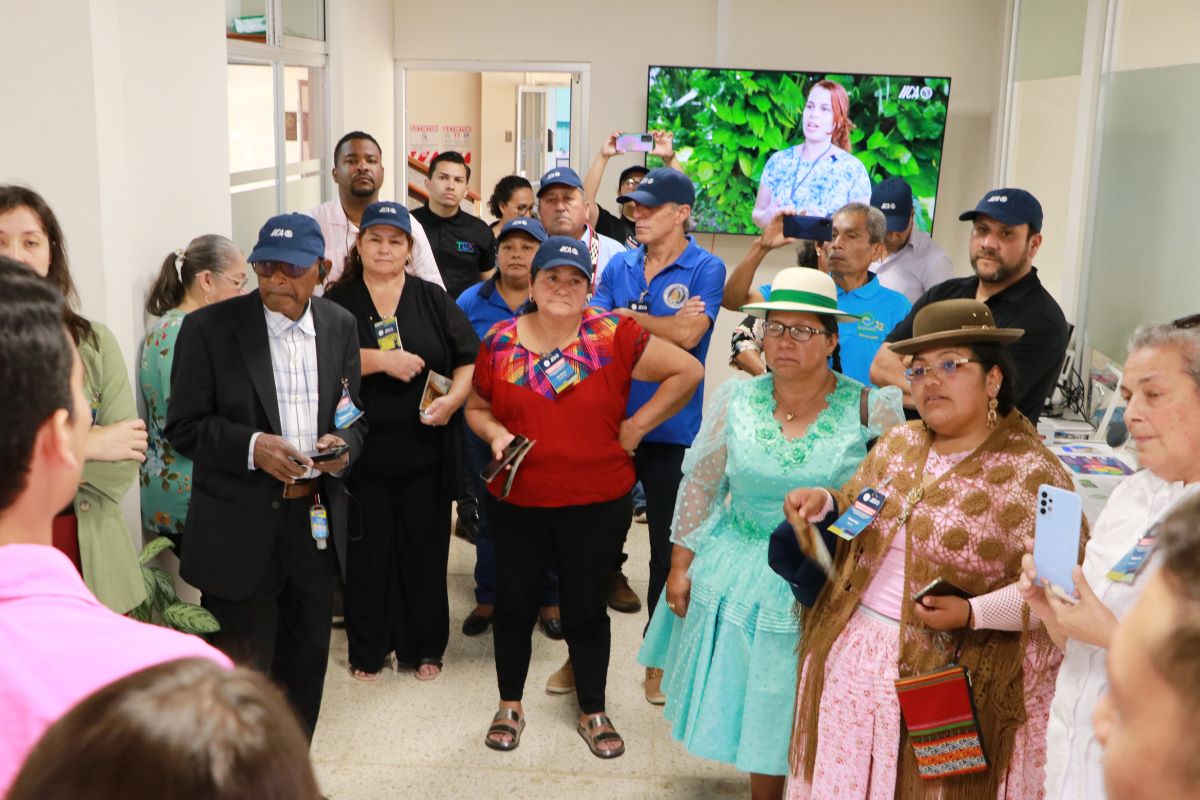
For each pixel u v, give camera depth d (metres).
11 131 3.24
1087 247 5.36
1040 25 6.19
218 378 3.01
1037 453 2.32
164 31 3.76
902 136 7.08
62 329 1.07
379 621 4.00
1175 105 4.32
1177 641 0.68
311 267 3.03
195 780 0.64
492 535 3.48
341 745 3.56
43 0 3.19
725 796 3.33
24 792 0.65
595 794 3.32
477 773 3.42
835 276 4.25
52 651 1.01
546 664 4.16
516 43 7.33
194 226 4.04
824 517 2.47
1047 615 1.95
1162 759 0.68
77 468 1.11
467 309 4.62
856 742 2.36
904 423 2.61
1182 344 1.81
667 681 3.12
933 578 2.30
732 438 2.85
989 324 2.32
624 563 5.12
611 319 3.33
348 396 3.20
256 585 3.03
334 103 6.33
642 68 7.27
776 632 2.72
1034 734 2.26
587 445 3.30
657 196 4.02
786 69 7.17
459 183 6.01
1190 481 1.83
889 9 7.12
